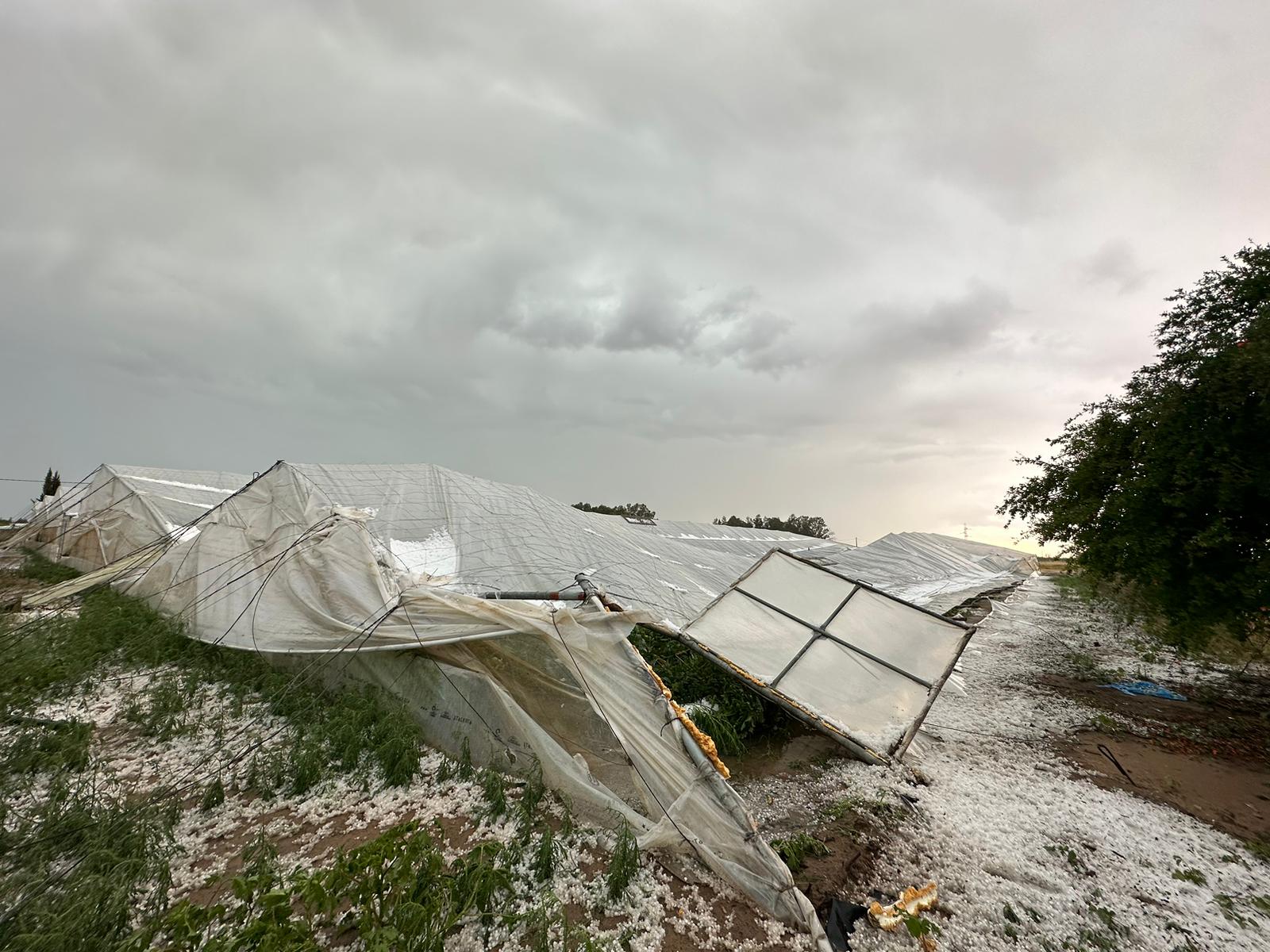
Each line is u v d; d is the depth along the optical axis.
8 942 2.91
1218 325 7.78
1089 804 5.75
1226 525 7.16
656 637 9.09
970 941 3.75
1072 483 9.08
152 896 3.45
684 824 4.57
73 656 6.88
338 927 3.31
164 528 13.17
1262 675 10.38
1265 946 3.85
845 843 4.71
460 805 4.84
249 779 4.94
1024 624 16.06
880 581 21.73
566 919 3.54
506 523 11.70
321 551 7.63
